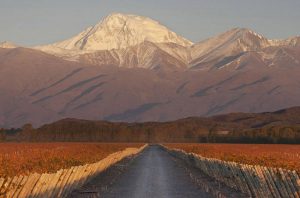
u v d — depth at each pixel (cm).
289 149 16912
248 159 7775
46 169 5066
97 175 7700
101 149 15462
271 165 5734
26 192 4116
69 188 5400
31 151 12188
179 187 6203
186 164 11094
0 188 3747
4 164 5697
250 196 5416
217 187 6344
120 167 9950
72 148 15538
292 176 4209
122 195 5375
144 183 6669
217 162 7262
